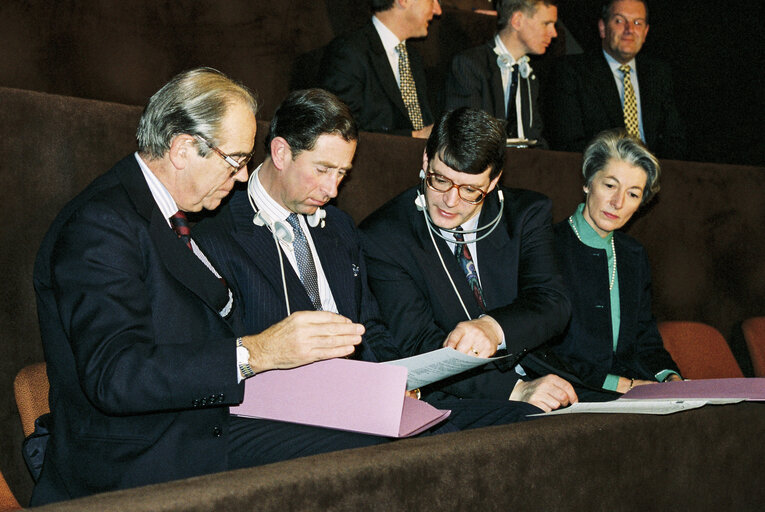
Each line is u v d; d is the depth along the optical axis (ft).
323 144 6.37
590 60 12.41
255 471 3.63
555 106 12.37
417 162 9.20
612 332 8.70
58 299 4.92
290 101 6.51
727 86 14.70
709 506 5.22
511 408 6.49
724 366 9.97
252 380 5.06
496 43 11.39
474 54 11.23
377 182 8.91
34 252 6.82
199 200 5.58
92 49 9.91
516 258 7.50
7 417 6.61
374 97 10.50
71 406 5.16
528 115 11.48
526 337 6.79
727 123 14.76
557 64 12.50
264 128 7.97
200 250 5.92
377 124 10.50
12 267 6.70
